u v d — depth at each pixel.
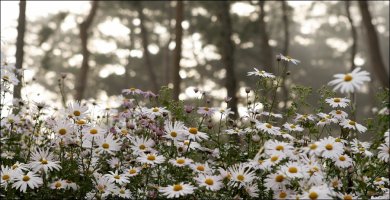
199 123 3.95
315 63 36.00
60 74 4.64
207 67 30.31
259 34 22.50
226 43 19.61
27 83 5.09
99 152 3.71
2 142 4.30
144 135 3.82
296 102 3.85
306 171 2.84
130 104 3.95
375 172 3.37
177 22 14.45
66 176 3.49
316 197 2.64
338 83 2.74
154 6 28.86
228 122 3.99
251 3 21.78
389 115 3.44
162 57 32.88
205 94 4.06
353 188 3.11
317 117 3.83
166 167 3.55
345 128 3.56
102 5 27.73
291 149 3.14
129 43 33.59
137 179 3.38
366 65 31.72
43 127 4.46
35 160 3.44
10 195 3.31
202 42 25.28
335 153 2.91
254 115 3.85
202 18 24.84
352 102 3.64
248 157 3.59
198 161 3.87
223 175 3.12
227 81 18.28
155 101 4.07
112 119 4.37
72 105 3.59
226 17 20.33
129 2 26.62
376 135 3.58
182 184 3.05
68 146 3.60
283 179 2.90
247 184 3.22
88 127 3.49
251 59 26.06
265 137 3.62
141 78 33.53
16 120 4.43
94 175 3.43
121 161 3.66
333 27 33.12
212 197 3.27
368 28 14.28
